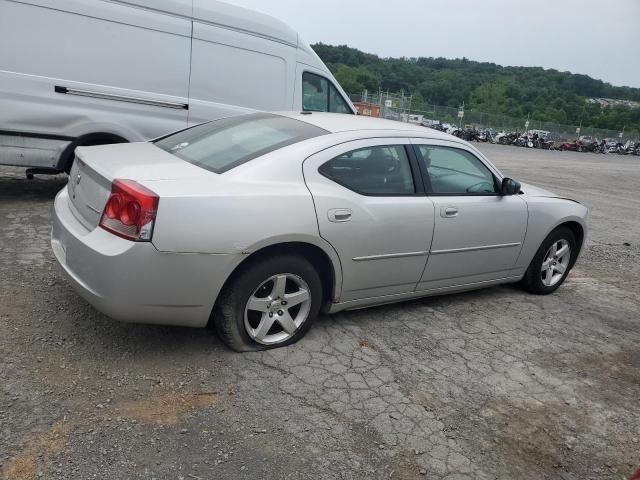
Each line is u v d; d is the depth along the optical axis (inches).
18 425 104.7
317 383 131.9
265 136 153.9
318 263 149.9
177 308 126.0
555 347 172.4
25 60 231.1
